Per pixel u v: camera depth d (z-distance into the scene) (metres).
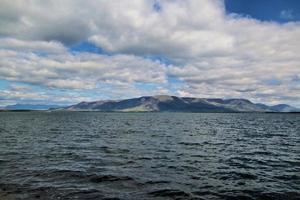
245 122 130.75
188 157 29.72
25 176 20.23
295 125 103.69
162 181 19.53
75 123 108.06
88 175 20.73
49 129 71.69
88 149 34.66
